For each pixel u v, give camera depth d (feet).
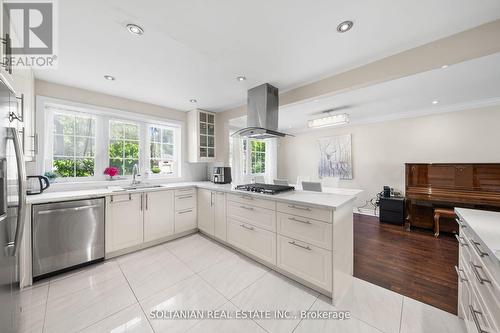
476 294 3.49
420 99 10.06
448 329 4.48
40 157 7.68
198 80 7.75
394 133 13.26
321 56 6.01
